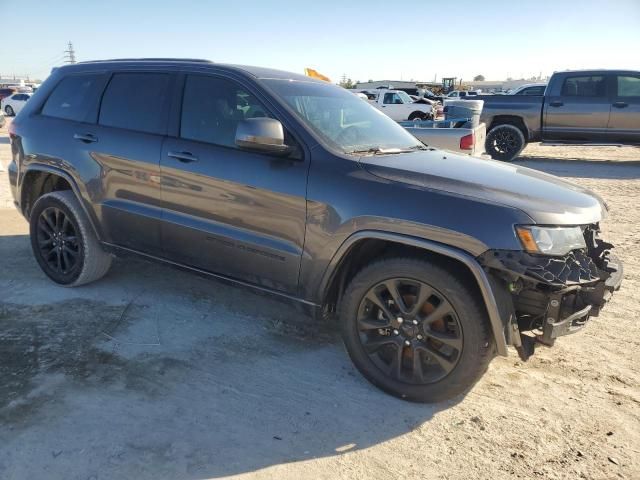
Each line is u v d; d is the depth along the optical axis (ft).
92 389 10.12
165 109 12.66
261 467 8.33
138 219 12.86
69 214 14.23
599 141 43.24
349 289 10.37
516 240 8.69
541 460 8.66
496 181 10.07
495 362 11.68
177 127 12.37
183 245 12.30
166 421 9.30
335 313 11.28
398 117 87.81
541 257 8.71
